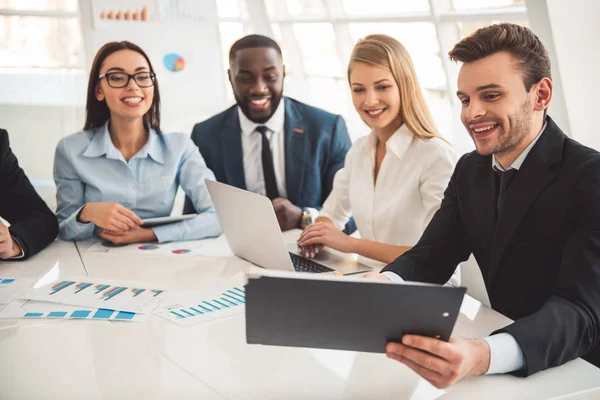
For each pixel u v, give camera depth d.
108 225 2.23
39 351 1.35
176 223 2.36
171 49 4.33
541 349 1.23
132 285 1.78
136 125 2.48
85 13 4.23
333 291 1.07
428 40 4.50
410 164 2.16
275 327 1.16
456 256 1.75
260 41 2.75
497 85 1.39
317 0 5.93
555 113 2.88
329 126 2.88
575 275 1.33
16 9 5.61
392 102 2.14
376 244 2.06
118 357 1.33
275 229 1.83
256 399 1.16
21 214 2.30
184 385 1.21
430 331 1.11
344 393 1.19
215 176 2.91
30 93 5.63
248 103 2.79
